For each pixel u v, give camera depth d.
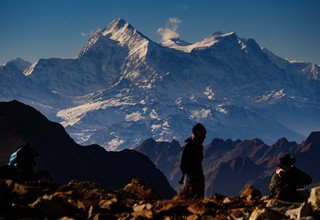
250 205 15.78
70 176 167.25
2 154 156.75
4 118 180.50
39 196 15.30
